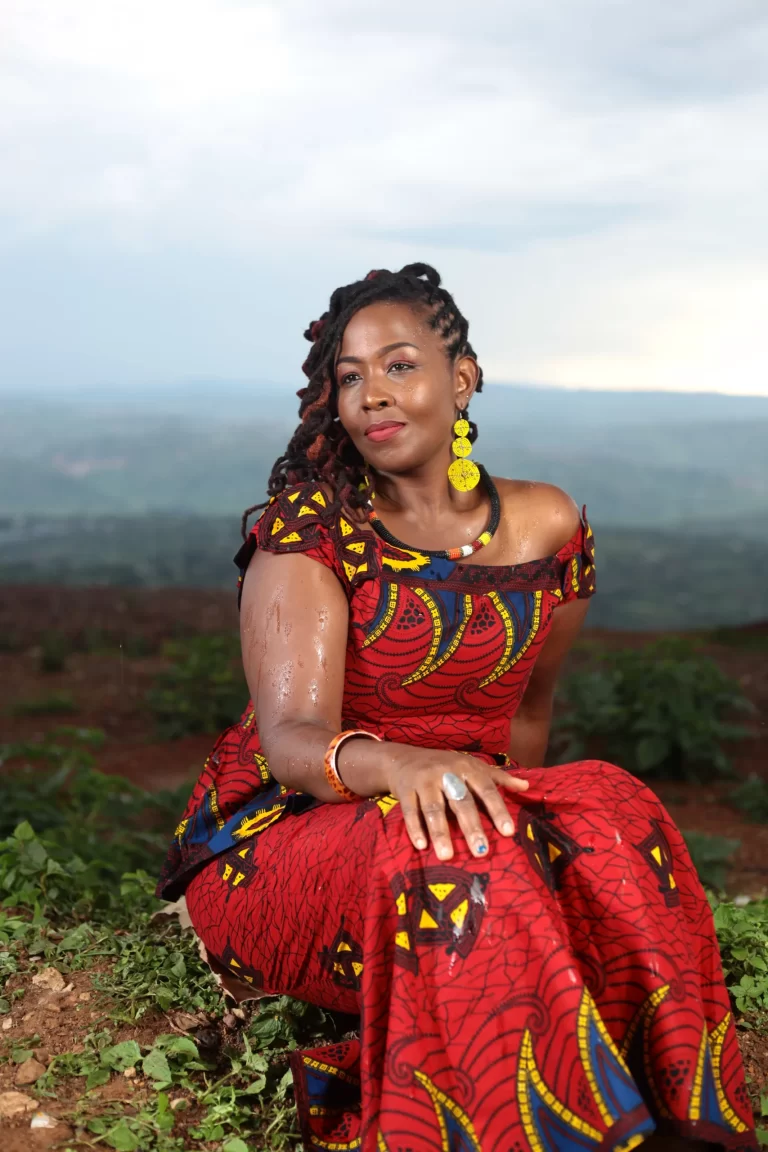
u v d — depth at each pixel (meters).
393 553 2.34
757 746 7.94
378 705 2.37
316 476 2.45
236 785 2.43
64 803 6.13
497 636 2.34
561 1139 1.75
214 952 2.42
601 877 1.89
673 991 1.84
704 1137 1.82
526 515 2.54
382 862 1.88
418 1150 1.78
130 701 10.06
